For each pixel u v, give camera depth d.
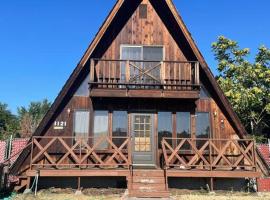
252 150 15.77
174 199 13.17
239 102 28.97
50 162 15.73
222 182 16.05
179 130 16.72
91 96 15.81
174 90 15.98
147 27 17.41
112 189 15.16
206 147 16.47
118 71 16.69
